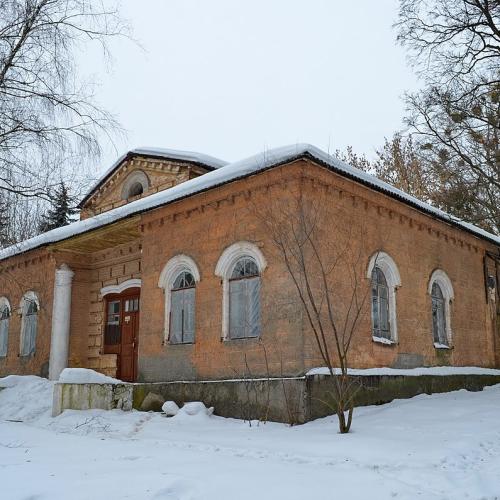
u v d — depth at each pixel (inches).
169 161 742.5
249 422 425.4
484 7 616.7
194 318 538.3
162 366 547.8
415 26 666.2
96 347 708.7
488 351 706.8
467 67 656.4
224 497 213.6
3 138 474.6
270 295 469.4
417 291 588.4
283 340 453.4
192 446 341.7
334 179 490.0
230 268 514.6
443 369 597.9
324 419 421.4
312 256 458.6
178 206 560.7
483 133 677.9
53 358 688.4
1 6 474.6
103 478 241.4
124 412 520.1
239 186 506.0
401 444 308.3
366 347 500.7
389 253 552.1
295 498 213.6
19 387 660.1
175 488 223.1
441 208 805.9
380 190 526.9
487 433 335.3
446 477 245.6
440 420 384.5
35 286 768.9
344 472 257.6
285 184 472.7
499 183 690.8
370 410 448.1
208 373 505.7
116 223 602.5
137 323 672.4
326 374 439.8
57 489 222.4
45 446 346.3
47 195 493.7
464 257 694.5
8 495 212.8
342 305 480.7
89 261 741.9
